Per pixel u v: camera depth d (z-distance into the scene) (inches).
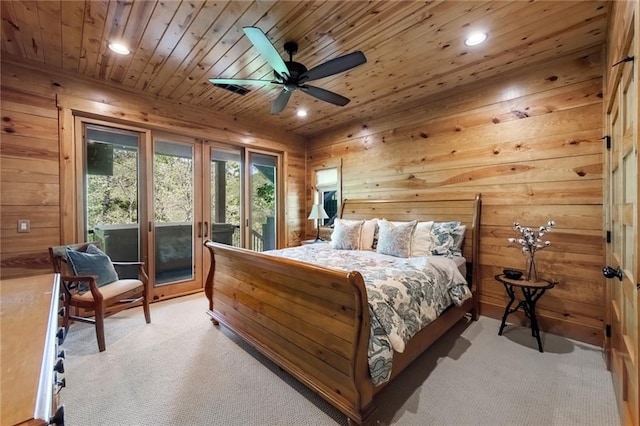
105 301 93.1
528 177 110.5
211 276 110.2
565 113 102.3
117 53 100.0
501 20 82.3
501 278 102.9
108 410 64.7
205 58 103.2
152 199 138.7
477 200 121.1
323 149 195.5
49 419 20.8
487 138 121.0
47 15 79.3
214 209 163.8
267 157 190.5
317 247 145.9
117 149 129.6
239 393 70.6
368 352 57.2
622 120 57.3
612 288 73.6
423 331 80.0
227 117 163.6
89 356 87.5
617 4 63.0
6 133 100.8
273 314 78.4
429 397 68.9
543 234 103.0
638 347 37.1
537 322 106.1
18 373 25.5
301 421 61.5
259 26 84.4
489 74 116.0
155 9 77.1
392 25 84.4
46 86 108.2
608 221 82.2
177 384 74.2
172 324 111.3
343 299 59.0
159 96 137.3
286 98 107.8
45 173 108.0
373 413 57.3
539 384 73.7
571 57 100.8
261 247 186.2
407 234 121.0
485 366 82.2
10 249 101.5
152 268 138.8
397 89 130.3
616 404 65.7
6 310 42.2
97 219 124.0
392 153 155.6
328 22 82.8
